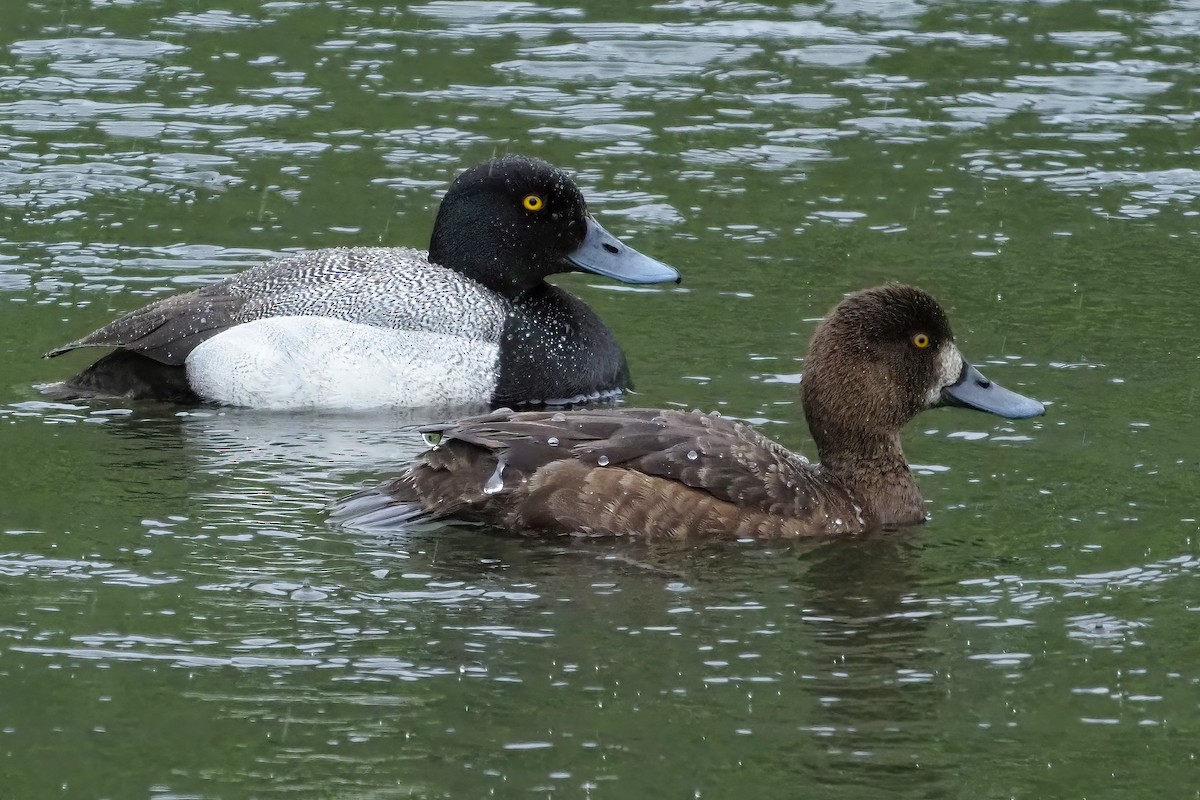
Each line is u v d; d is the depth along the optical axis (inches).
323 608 392.8
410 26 916.0
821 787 329.4
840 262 663.1
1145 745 345.4
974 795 326.6
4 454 486.3
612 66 864.3
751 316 613.0
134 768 330.6
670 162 757.9
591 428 450.0
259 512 446.9
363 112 805.2
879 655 378.0
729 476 445.1
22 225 677.3
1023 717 354.6
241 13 930.1
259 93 824.3
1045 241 685.9
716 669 370.6
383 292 570.3
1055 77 853.8
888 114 812.0
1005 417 473.4
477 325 570.9
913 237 687.1
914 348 466.0
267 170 742.5
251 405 547.5
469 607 395.5
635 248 671.1
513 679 364.2
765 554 431.2
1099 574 418.0
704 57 877.2
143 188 719.7
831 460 465.7
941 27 920.3
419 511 441.4
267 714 349.1
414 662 370.0
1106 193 734.5
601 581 411.8
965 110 817.5
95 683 358.3
